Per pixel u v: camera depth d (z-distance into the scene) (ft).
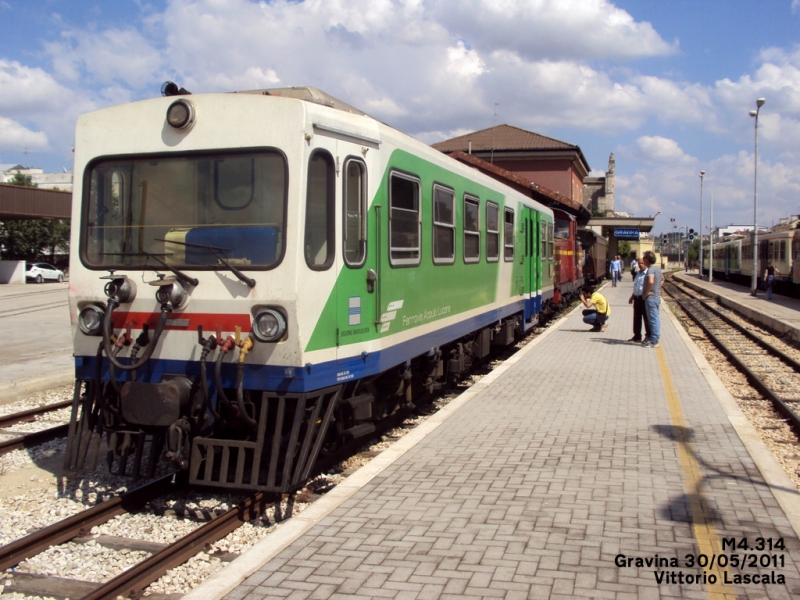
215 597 13.08
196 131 20.10
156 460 20.99
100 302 20.92
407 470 20.53
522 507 17.37
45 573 16.37
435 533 15.84
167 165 20.47
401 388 27.53
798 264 106.73
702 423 25.91
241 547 17.46
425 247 27.78
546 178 155.53
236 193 19.67
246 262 19.44
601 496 18.06
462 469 20.56
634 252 277.64
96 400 20.30
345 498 18.16
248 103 19.66
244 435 21.13
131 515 19.79
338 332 20.68
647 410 28.25
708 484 18.92
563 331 59.21
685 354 44.91
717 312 88.79
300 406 19.11
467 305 34.53
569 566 14.10
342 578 13.76
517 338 53.47
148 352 19.27
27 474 24.14
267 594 13.19
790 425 29.91
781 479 19.21
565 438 23.93
